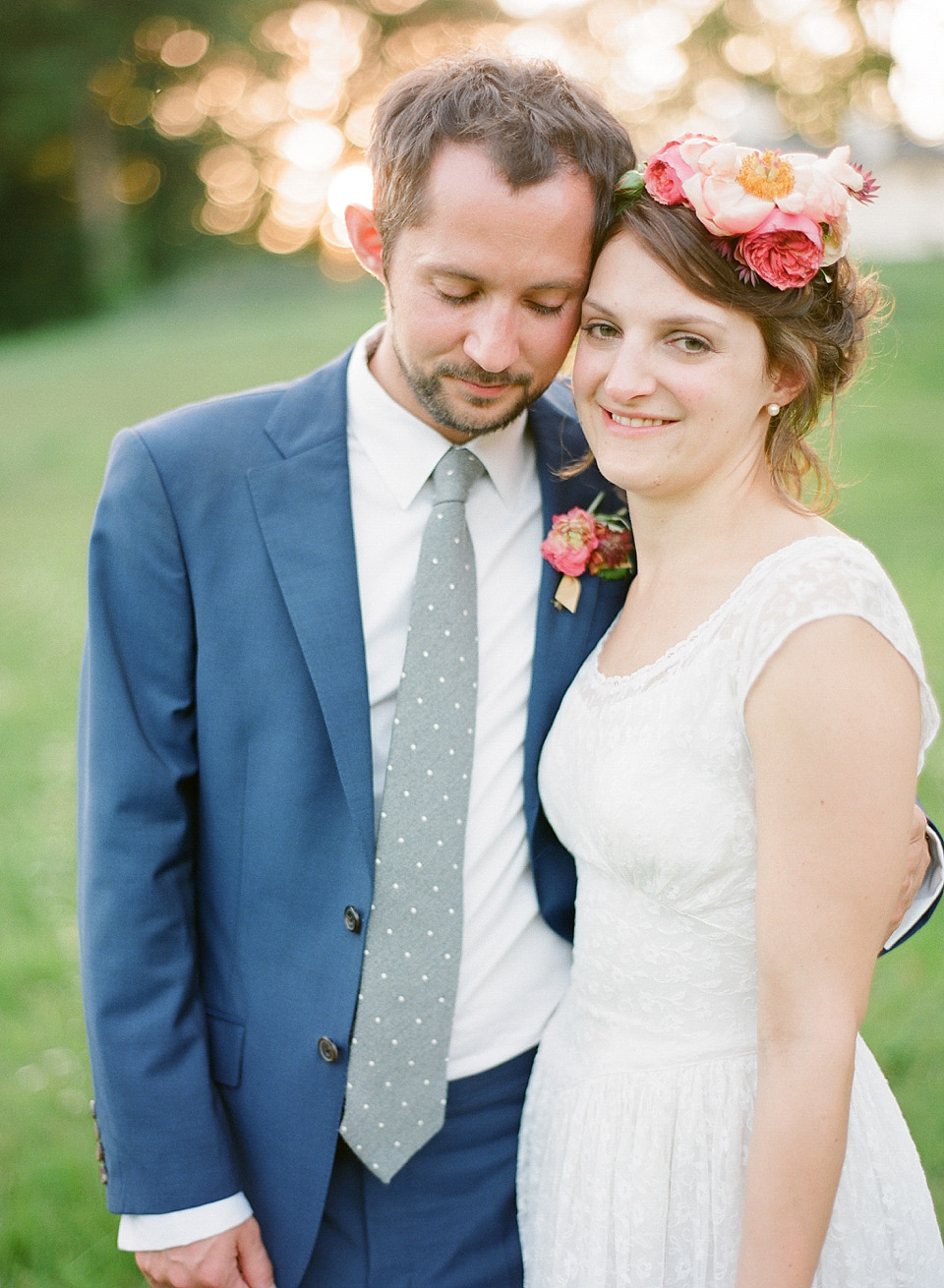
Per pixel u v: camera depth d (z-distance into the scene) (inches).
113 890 68.2
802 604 55.0
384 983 66.3
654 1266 61.8
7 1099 117.2
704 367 59.6
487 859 69.3
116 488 68.3
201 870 72.2
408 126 62.4
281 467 68.9
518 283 61.4
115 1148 67.9
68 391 525.0
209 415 70.6
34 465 412.5
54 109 923.4
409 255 62.9
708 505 62.8
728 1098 61.3
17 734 203.8
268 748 67.7
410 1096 67.5
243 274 882.8
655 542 65.4
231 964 70.8
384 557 69.5
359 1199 71.1
